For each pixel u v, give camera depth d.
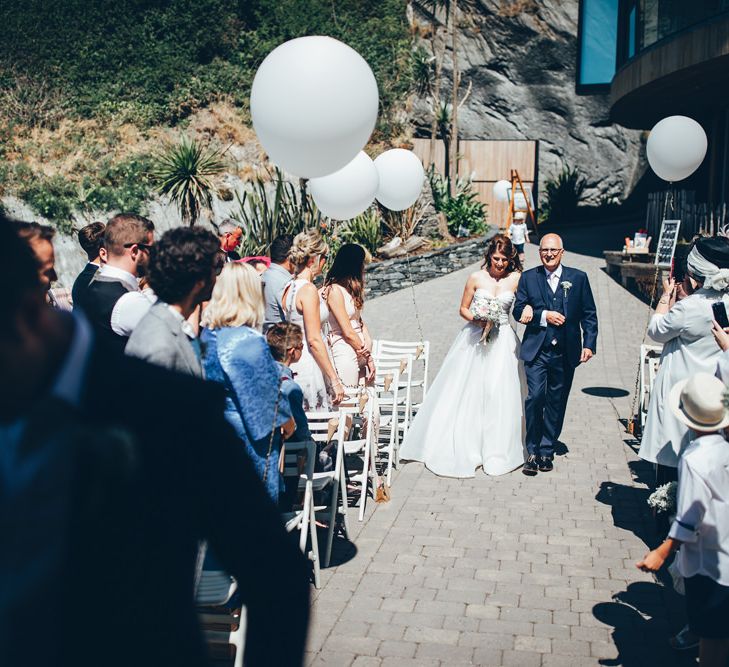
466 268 19.25
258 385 3.27
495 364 6.65
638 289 14.99
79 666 1.26
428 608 4.21
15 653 1.21
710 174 19.09
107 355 1.37
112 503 1.28
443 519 5.52
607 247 21.78
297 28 23.56
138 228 4.34
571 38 30.75
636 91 16.30
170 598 1.38
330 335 6.01
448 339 12.13
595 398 8.93
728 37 12.50
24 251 1.20
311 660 3.68
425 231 19.95
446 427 6.77
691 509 3.04
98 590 1.28
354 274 6.00
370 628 4.00
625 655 3.73
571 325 6.39
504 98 31.44
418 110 27.39
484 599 4.32
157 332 2.61
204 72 21.47
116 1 21.64
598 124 31.56
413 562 4.81
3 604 1.19
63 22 20.98
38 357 1.21
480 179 28.41
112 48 21.05
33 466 1.20
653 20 15.77
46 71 20.44
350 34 24.20
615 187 32.12
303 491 4.38
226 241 6.97
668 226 14.47
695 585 3.12
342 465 5.09
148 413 1.34
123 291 4.29
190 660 1.40
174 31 22.02
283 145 4.43
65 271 16.91
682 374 4.86
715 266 4.66
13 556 1.20
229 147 19.05
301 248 5.31
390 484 6.28
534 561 4.81
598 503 5.78
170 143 19.14
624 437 7.47
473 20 30.91
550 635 3.92
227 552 1.50
